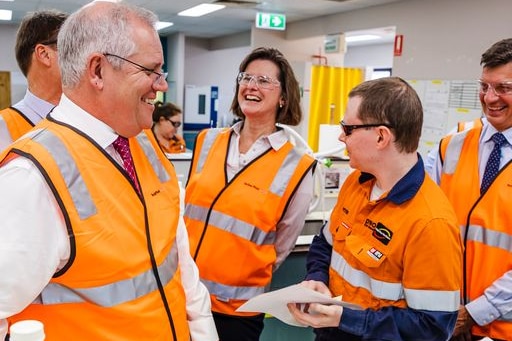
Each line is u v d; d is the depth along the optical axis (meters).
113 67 0.94
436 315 1.10
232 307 1.70
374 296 1.20
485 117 1.66
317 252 1.49
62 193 0.87
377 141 1.16
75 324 0.91
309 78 5.82
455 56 4.71
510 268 1.46
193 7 6.59
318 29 6.96
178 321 1.09
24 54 1.47
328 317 1.16
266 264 1.72
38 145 0.88
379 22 5.76
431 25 4.98
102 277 0.92
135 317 0.96
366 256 1.19
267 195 1.71
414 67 5.23
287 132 1.87
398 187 1.16
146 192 1.07
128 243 0.96
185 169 3.80
